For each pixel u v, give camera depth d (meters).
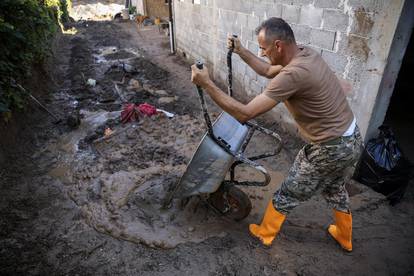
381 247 2.69
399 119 5.08
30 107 4.80
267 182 2.42
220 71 6.45
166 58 8.95
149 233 2.79
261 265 2.51
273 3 4.29
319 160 2.19
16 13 4.57
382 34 2.84
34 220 2.96
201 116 5.15
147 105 5.14
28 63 5.05
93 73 7.42
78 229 2.87
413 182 3.53
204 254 2.61
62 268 2.49
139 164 3.82
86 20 16.22
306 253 2.63
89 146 4.26
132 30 13.52
